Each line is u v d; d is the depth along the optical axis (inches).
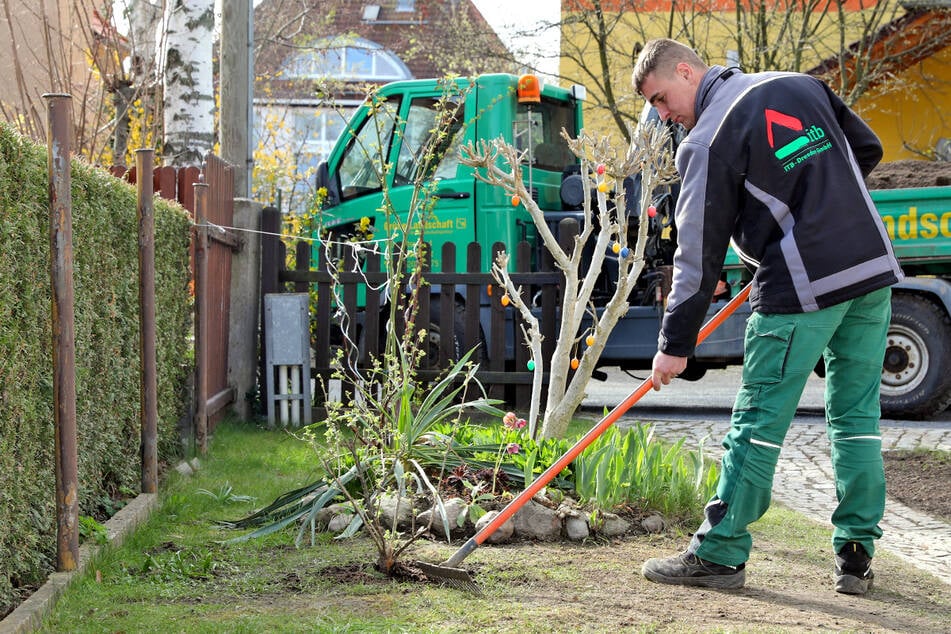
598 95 708.0
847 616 134.8
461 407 203.0
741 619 131.3
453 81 234.1
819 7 677.9
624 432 319.9
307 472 243.6
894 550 185.9
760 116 142.9
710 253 146.4
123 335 204.5
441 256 355.9
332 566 157.1
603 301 374.3
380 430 192.1
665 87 151.9
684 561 149.3
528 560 160.2
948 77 651.5
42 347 149.7
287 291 365.1
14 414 136.2
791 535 189.6
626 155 214.7
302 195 566.9
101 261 185.2
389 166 231.9
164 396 240.5
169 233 243.9
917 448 286.8
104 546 160.6
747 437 145.9
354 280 356.2
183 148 378.3
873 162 155.1
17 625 121.6
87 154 423.2
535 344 230.2
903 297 358.3
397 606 136.5
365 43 1028.5
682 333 149.0
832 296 141.1
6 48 449.4
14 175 136.3
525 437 205.6
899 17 619.8
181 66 378.6
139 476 213.8
